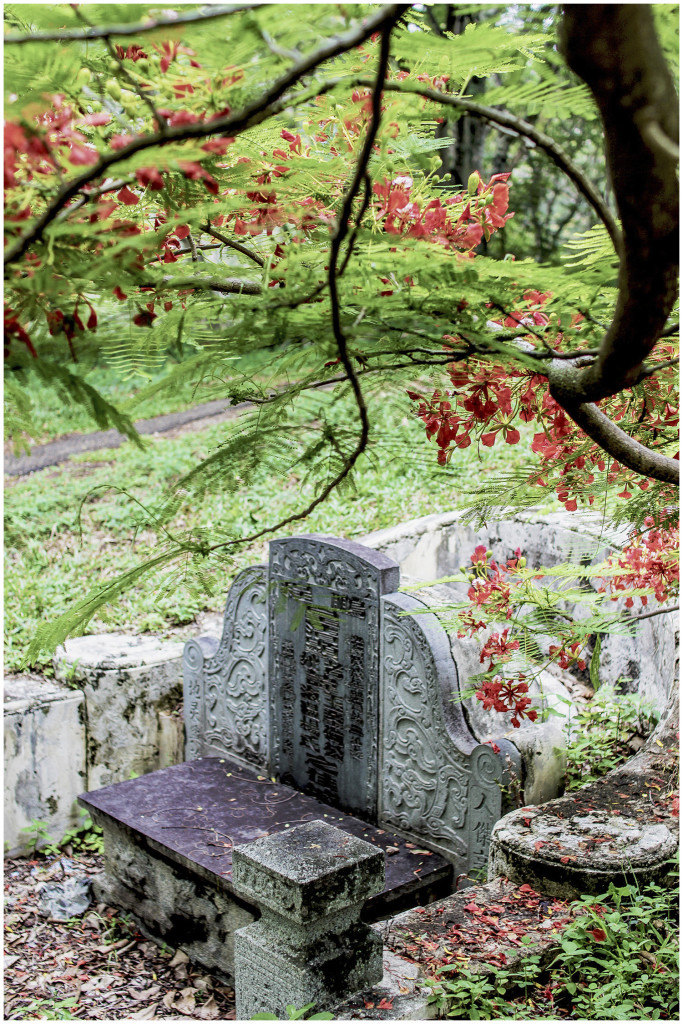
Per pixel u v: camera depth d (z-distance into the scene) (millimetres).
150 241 1669
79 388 1679
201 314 1900
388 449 2352
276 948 3418
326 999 3359
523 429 9523
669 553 3643
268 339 1789
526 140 1838
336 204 2172
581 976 3674
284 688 6309
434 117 2152
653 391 3102
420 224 2260
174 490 2164
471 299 1942
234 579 6602
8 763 6602
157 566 2391
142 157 1510
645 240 1682
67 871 6430
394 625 5453
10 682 7043
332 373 2148
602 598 3492
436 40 1725
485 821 4945
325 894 3281
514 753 4879
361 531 8438
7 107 1596
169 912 5531
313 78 1866
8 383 1796
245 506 9586
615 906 3863
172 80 1917
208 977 5270
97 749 7027
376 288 1899
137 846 5738
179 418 14875
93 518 10516
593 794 4602
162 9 1546
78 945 5621
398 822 5535
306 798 6109
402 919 3939
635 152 1577
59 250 1738
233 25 1518
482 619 3748
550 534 7191
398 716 5469
